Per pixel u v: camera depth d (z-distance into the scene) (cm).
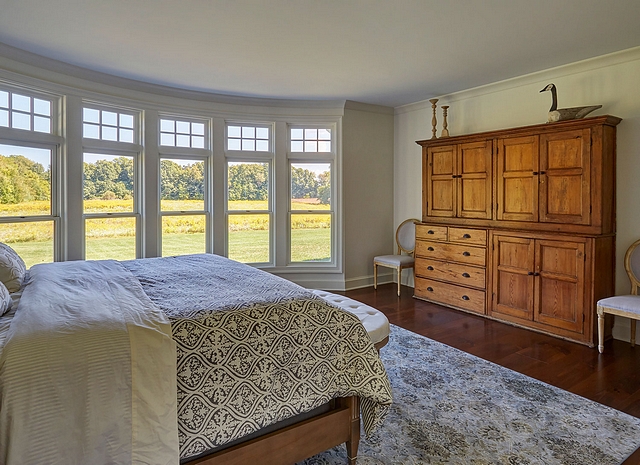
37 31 297
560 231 352
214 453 147
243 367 153
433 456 185
